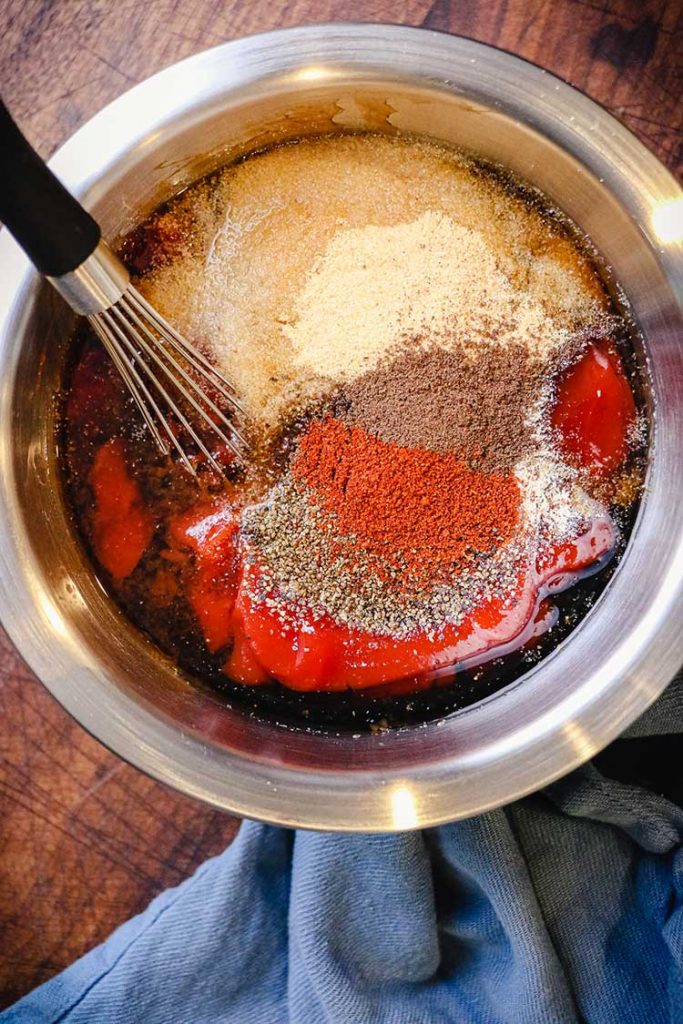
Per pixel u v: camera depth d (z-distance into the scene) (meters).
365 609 0.42
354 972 0.46
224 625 0.42
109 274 0.36
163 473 0.43
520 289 0.43
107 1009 0.46
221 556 0.42
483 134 0.42
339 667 0.42
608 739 0.40
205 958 0.46
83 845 0.48
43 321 0.41
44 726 0.47
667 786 0.49
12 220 0.34
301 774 0.40
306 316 0.42
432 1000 0.47
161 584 0.42
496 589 0.42
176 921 0.46
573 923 0.46
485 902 0.47
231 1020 0.47
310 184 0.43
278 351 0.42
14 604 0.40
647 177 0.41
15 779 0.48
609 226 0.42
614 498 0.43
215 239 0.43
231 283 0.43
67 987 0.46
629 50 0.46
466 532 0.42
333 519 0.42
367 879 0.46
